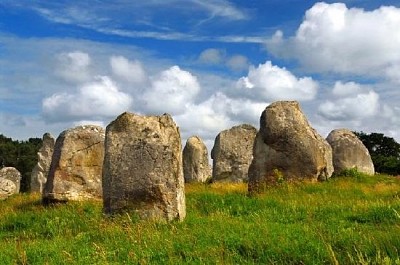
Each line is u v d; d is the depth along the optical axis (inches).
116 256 406.0
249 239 411.2
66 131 898.1
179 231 477.1
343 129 1390.3
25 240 564.1
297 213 599.2
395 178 1106.7
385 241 375.9
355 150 1338.6
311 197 787.4
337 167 1325.0
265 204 689.0
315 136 991.0
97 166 890.7
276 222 532.4
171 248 404.2
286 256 370.3
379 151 2598.4
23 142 3105.3
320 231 445.4
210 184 1294.3
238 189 1034.1
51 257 419.5
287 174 961.5
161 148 577.0
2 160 2810.0
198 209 679.7
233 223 502.6
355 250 355.3
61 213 701.3
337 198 783.7
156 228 510.0
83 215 666.2
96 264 379.6
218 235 432.8
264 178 964.6
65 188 860.6
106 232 499.5
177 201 560.7
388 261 326.0
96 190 878.4
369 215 553.6
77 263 390.6
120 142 593.6
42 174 1432.1
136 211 560.1
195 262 367.2
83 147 886.4
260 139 992.9
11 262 414.0
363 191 890.7
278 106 997.8
